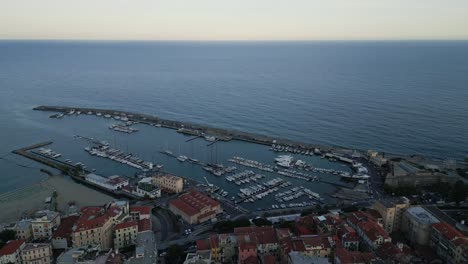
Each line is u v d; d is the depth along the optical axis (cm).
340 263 16288
